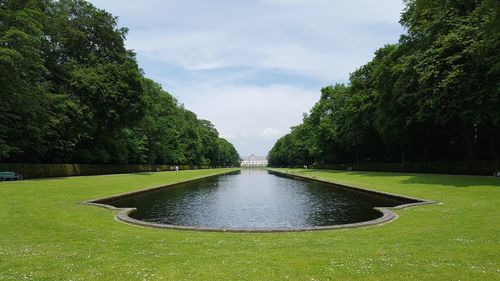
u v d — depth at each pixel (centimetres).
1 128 3453
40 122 3988
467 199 1894
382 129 4897
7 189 2453
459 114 3167
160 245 991
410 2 4097
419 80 3180
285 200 2688
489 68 2867
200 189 3778
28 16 3556
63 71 4706
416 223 1330
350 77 6544
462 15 3259
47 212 1597
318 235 1154
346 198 2727
